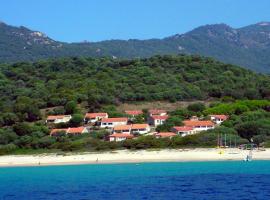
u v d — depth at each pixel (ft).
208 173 311.88
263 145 406.00
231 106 524.11
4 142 462.60
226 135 417.28
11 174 356.59
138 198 226.38
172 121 483.92
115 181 293.43
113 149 426.51
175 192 239.91
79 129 483.10
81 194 247.29
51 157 414.21
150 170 340.80
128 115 531.91
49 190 269.03
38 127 487.61
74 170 362.94
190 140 417.28
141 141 426.92
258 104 523.70
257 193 227.40
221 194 228.22
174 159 385.29
